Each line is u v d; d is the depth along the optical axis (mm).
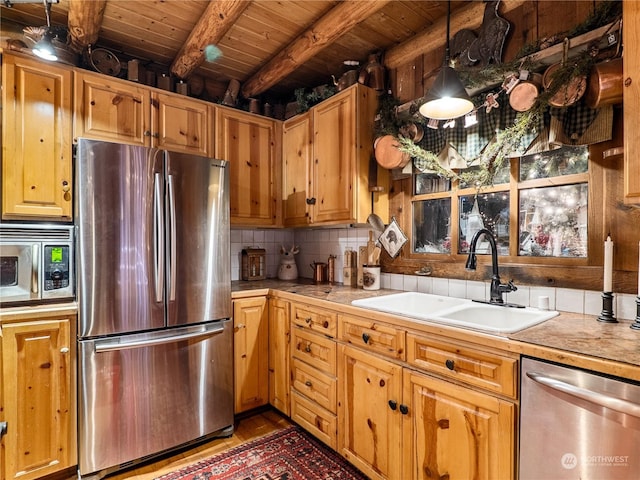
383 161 2178
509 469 1188
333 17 1969
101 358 1796
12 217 1749
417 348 1497
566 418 1062
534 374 1124
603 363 980
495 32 1819
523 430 1159
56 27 2068
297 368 2230
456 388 1350
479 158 1846
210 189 2156
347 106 2312
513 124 1672
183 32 2260
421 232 2277
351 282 2609
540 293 1676
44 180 1833
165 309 1976
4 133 1735
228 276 2246
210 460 1953
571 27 1581
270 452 2027
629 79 1149
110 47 2434
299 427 2312
